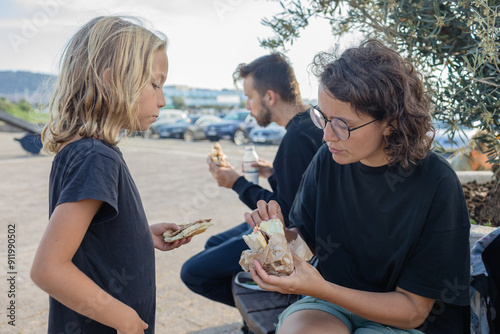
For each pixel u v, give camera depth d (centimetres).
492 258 153
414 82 133
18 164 998
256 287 200
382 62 129
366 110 126
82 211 119
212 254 228
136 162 1037
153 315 147
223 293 235
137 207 138
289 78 240
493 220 245
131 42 136
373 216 146
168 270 369
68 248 117
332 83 128
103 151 127
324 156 164
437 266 135
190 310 302
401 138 130
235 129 1509
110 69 132
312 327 138
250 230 237
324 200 160
